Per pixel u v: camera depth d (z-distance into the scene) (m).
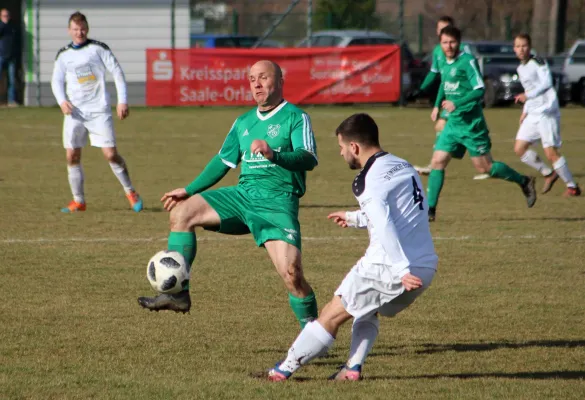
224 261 23.28
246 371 14.45
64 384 13.55
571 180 33.94
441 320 17.86
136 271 21.97
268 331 16.94
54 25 78.12
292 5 83.75
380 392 13.17
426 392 13.18
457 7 146.62
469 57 29.03
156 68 74.31
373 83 75.31
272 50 73.88
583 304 19.12
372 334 13.80
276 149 15.51
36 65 77.69
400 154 48.41
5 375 14.02
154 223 28.80
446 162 29.20
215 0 118.75
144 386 13.45
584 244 25.61
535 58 33.22
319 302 19.22
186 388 13.34
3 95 80.44
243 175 15.84
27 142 53.66
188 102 74.56
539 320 17.84
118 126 62.81
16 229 27.48
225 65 74.12
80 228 27.77
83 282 20.78
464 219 29.89
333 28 108.62
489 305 19.03
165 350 15.62
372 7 109.00
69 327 17.03
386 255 12.92
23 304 18.72
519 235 26.92
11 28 75.56
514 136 57.69
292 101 74.81
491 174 29.77
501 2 140.62
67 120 30.23
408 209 13.04
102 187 37.34
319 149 51.22
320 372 14.54
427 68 77.94
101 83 30.03
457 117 28.89
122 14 78.44
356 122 13.38
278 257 15.11
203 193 15.72
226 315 18.09
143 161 46.00
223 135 57.75
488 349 15.88
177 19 78.75
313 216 30.33
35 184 37.78
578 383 13.71
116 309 18.42
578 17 131.75
